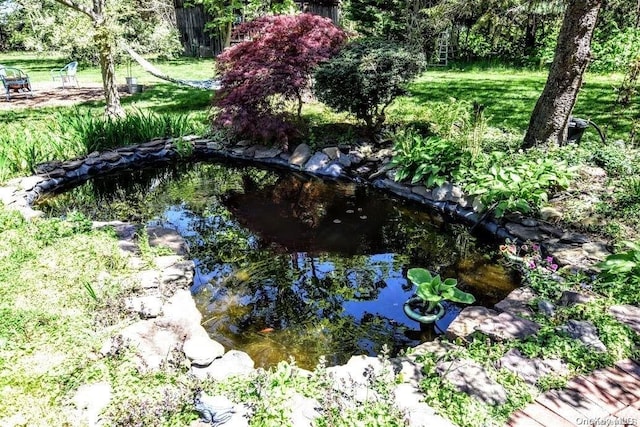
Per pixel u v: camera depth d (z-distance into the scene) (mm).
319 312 3541
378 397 2316
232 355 2754
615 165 4898
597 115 6953
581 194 4578
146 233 4293
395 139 6148
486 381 2418
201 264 4230
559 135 5207
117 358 2670
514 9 10359
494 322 2916
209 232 4906
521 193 4441
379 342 3197
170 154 6879
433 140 5672
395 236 4797
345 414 2205
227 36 12297
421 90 9133
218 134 7117
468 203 4922
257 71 6227
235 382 2498
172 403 2285
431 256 4359
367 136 6617
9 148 5992
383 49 6031
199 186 6246
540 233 4223
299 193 5945
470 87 9266
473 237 4672
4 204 4879
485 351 2660
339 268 4195
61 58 16734
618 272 3178
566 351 2619
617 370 2500
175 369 2600
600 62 9812
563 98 5027
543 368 2520
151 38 10758
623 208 4270
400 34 11328
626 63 9305
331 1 15156
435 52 11625
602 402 2299
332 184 6121
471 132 5574
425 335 3266
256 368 2908
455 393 2344
